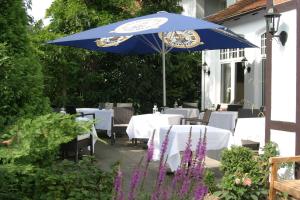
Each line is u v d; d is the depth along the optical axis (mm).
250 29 13047
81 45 11211
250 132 7430
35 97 3857
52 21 14055
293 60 5730
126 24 9156
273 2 6180
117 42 10844
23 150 2643
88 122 2844
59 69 13836
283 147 5918
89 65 14750
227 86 14711
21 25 3967
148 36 11625
